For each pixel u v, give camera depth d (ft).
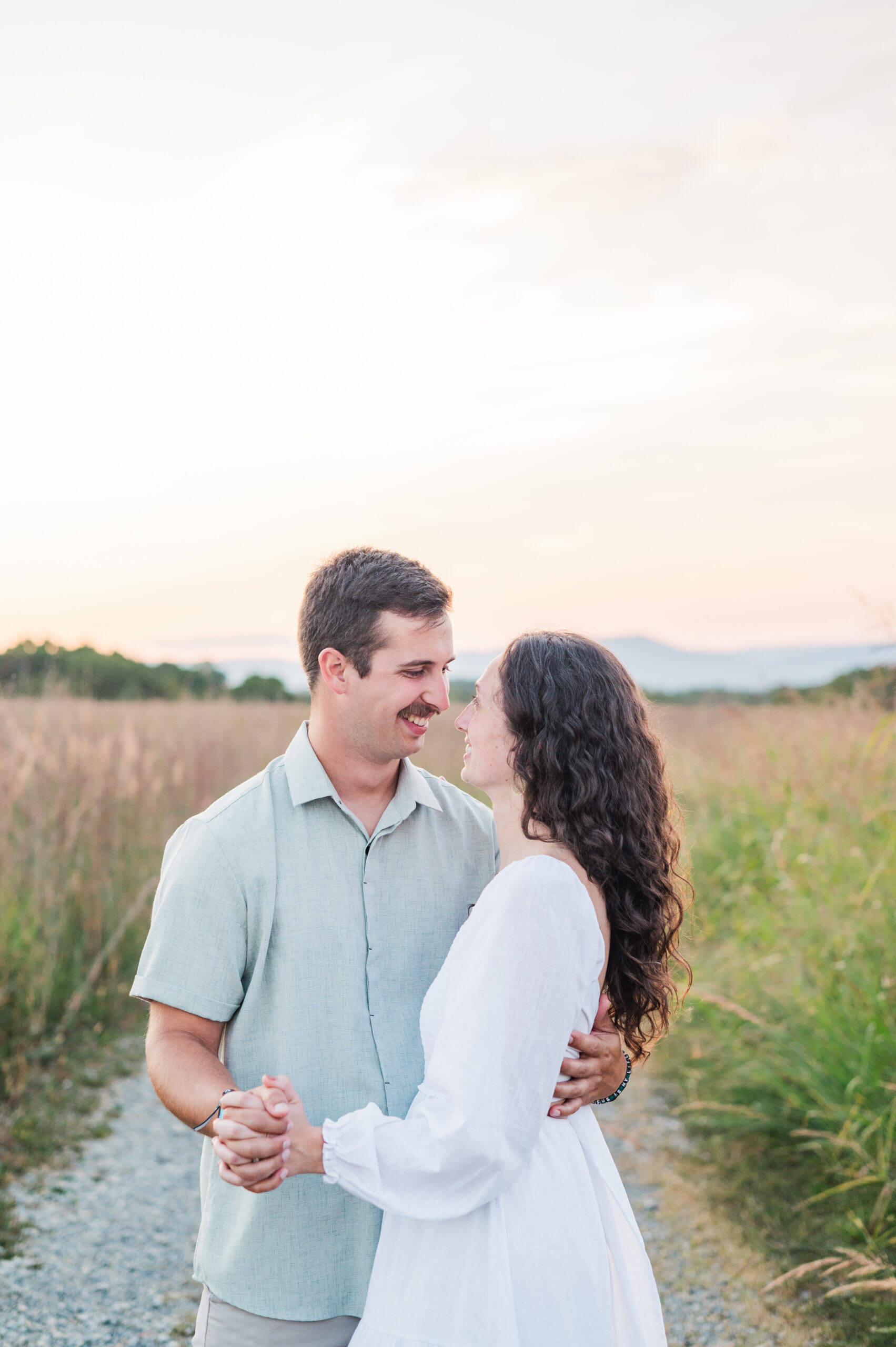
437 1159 4.77
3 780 17.51
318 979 5.85
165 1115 14.43
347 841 6.03
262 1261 5.60
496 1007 4.84
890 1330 8.87
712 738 24.79
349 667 5.83
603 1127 13.87
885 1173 10.53
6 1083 14.25
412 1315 4.91
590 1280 5.08
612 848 5.39
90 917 17.92
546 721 5.48
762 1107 12.96
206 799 23.15
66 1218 11.50
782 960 14.37
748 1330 9.43
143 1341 9.35
